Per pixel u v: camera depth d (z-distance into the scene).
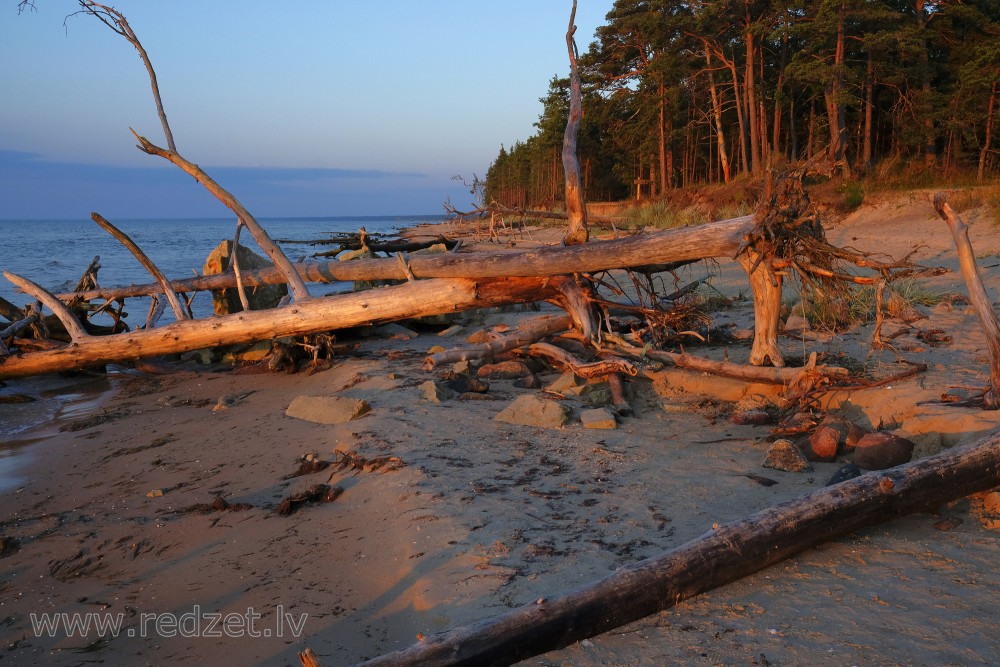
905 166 36.41
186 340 10.85
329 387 9.25
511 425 7.01
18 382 11.77
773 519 3.91
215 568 4.71
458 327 12.61
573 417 7.17
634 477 5.50
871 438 5.30
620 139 55.19
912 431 5.62
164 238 79.44
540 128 72.25
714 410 7.23
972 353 8.01
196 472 6.64
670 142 53.09
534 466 5.83
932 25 38.88
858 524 4.15
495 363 9.36
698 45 46.34
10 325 11.96
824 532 4.03
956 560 3.87
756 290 7.64
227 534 5.21
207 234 102.00
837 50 35.28
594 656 3.21
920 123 35.78
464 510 4.96
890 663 3.03
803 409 6.62
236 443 7.32
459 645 3.07
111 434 8.32
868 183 30.23
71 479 6.88
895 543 4.12
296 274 10.89
